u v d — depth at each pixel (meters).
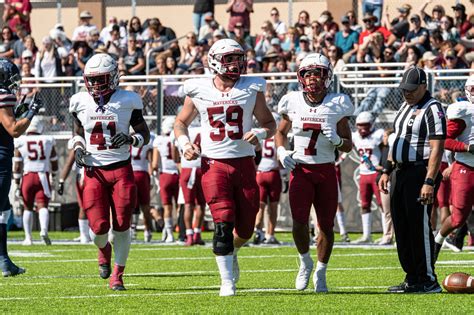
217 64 18.67
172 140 34.59
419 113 19.25
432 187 18.91
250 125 18.88
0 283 21.56
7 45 49.50
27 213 34.41
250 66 43.00
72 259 28.11
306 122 18.97
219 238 18.55
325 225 19.17
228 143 18.58
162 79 40.50
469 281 18.95
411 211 19.23
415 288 19.25
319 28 44.94
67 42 49.38
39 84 42.31
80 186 34.69
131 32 47.88
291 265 26.03
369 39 42.03
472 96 23.31
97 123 19.70
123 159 19.86
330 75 19.03
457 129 23.44
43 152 34.03
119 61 45.75
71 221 42.03
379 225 39.44
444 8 45.22
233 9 47.75
